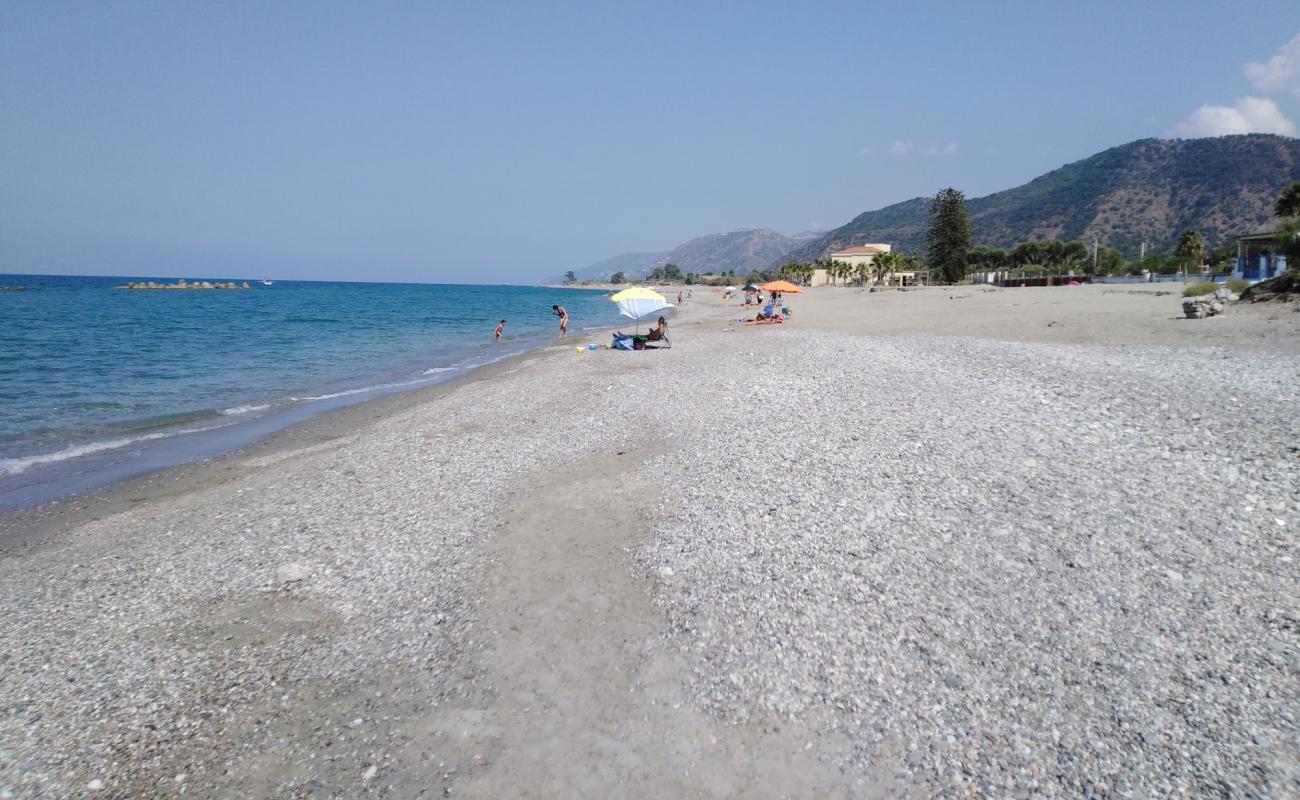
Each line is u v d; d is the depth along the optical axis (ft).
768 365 63.87
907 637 18.03
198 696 17.66
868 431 36.04
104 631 21.06
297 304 273.33
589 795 13.98
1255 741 13.74
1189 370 45.68
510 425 46.09
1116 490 25.75
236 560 25.85
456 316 206.90
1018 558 21.36
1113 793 12.90
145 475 38.42
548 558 24.31
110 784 14.76
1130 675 15.94
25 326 140.97
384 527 28.22
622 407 48.98
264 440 46.19
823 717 15.62
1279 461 27.07
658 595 21.18
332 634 20.34
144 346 106.11
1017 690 15.81
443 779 14.56
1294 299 72.18
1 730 16.55
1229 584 19.11
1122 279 208.33
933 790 13.47
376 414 54.24
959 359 57.82
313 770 14.98
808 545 23.38
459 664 18.52
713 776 14.26
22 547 28.45
